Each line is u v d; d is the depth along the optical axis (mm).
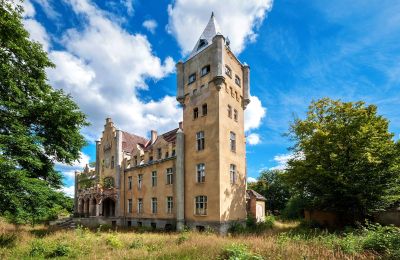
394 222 21922
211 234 17656
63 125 19656
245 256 9422
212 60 24875
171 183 27000
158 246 13188
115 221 33125
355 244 10883
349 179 19719
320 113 24047
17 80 17156
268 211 52469
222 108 24078
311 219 25312
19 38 16016
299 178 22344
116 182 34531
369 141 19359
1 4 14094
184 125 27125
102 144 39062
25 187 14977
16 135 15469
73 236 17031
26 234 17703
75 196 43438
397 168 18984
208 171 23328
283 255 9766
